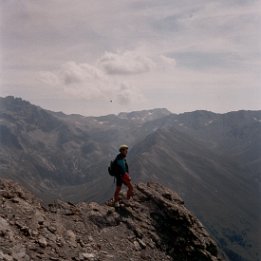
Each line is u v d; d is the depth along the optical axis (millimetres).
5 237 14352
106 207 21344
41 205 19234
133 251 18500
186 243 21203
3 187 18906
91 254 16422
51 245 15547
